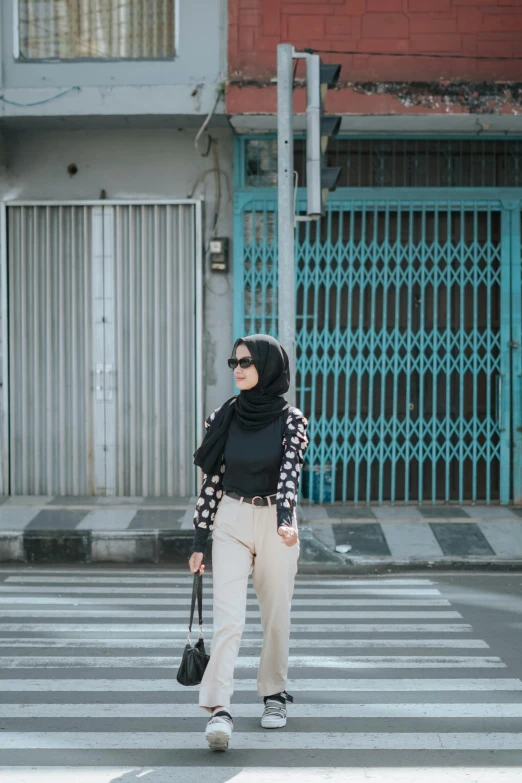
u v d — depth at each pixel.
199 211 11.08
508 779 4.03
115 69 10.66
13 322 11.30
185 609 7.25
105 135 11.13
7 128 11.04
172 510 10.36
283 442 4.49
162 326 11.20
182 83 10.56
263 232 10.93
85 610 7.19
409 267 10.80
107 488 11.30
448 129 10.64
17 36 10.72
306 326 10.93
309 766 4.17
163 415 11.24
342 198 10.81
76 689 5.29
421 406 10.87
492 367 11.00
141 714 4.89
